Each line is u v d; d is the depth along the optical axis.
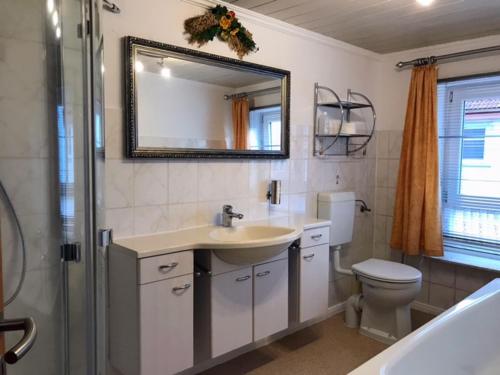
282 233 2.30
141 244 1.88
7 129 1.36
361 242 3.49
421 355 1.69
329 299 3.22
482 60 2.94
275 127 2.69
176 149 2.18
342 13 2.48
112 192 1.98
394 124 3.44
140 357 1.77
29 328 0.86
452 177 3.20
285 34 2.72
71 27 1.42
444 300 3.20
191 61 2.22
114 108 1.96
